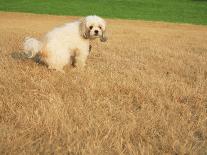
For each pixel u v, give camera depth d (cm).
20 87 156
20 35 331
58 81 170
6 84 160
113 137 110
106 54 249
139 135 114
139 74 190
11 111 129
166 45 314
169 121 127
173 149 106
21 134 111
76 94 153
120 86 165
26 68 188
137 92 159
